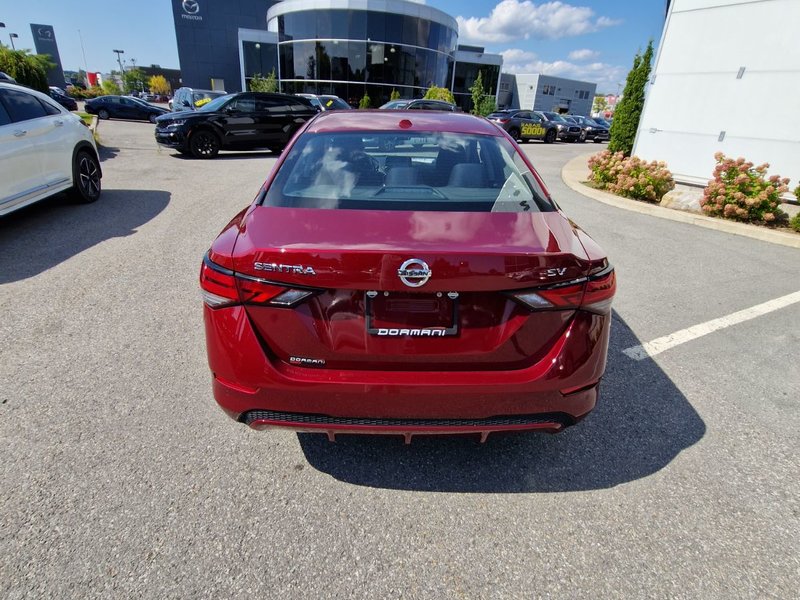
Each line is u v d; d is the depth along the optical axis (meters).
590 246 2.04
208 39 50.47
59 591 1.67
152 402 2.69
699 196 8.50
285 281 1.76
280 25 34.97
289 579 1.75
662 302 4.35
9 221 6.05
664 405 2.83
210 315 1.89
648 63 12.20
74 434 2.43
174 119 11.98
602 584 1.77
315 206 2.10
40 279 4.30
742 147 9.22
